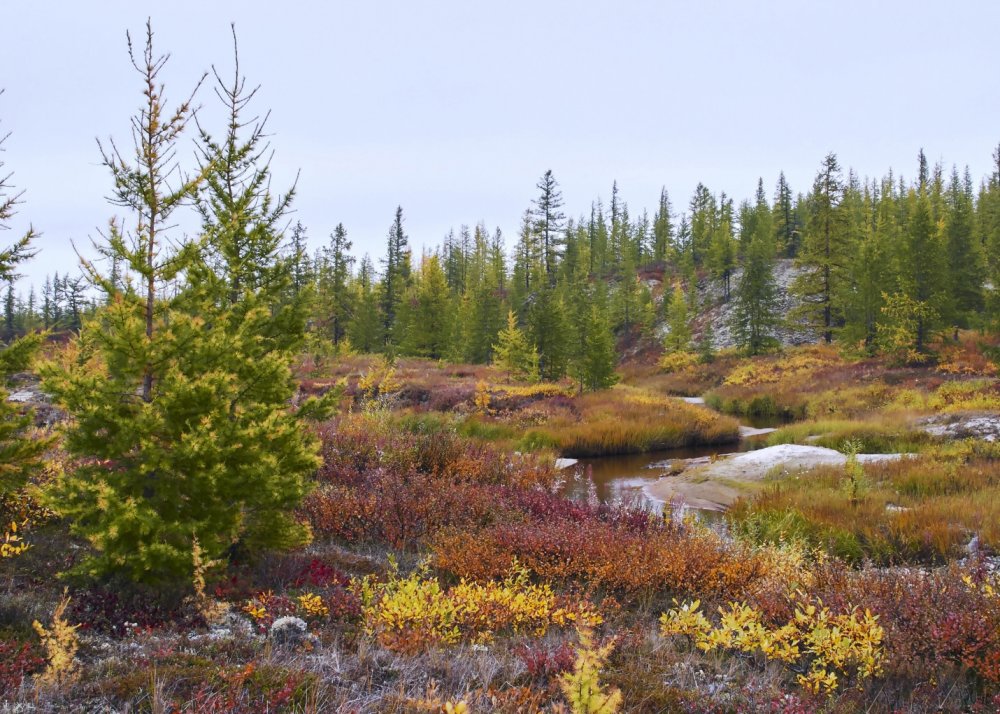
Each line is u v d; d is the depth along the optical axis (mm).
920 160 101750
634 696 4582
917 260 37969
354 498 10141
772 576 7535
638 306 69188
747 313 51656
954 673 5203
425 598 5820
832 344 46875
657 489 17578
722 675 5227
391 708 4051
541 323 38125
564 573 7676
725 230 74250
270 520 7105
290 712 3957
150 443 5879
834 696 4852
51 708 3801
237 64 9305
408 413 24594
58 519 7711
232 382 6848
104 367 7266
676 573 7531
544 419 27141
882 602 6105
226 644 5043
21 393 12719
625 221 100875
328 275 48625
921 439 22109
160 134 6555
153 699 3840
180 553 5750
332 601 6195
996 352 31953
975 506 12383
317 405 8383
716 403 38250
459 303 65750
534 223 67312
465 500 10758
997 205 59031
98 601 5691
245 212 9016
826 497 14016
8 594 5434
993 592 6039
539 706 4328
